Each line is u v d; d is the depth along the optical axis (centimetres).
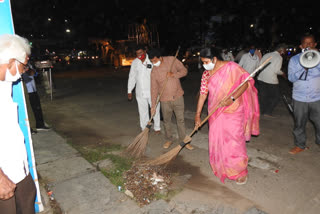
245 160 315
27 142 255
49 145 460
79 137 512
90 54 2502
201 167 372
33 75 533
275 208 279
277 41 2064
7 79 174
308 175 340
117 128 562
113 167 372
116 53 2078
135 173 352
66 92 1043
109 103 813
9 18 226
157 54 388
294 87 381
